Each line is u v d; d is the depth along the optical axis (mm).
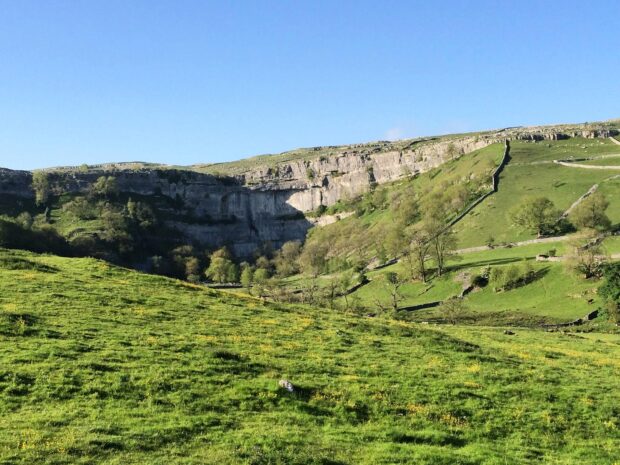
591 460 25000
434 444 25359
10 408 24062
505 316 115062
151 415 24594
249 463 20453
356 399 29172
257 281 198750
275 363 33625
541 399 32594
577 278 124062
